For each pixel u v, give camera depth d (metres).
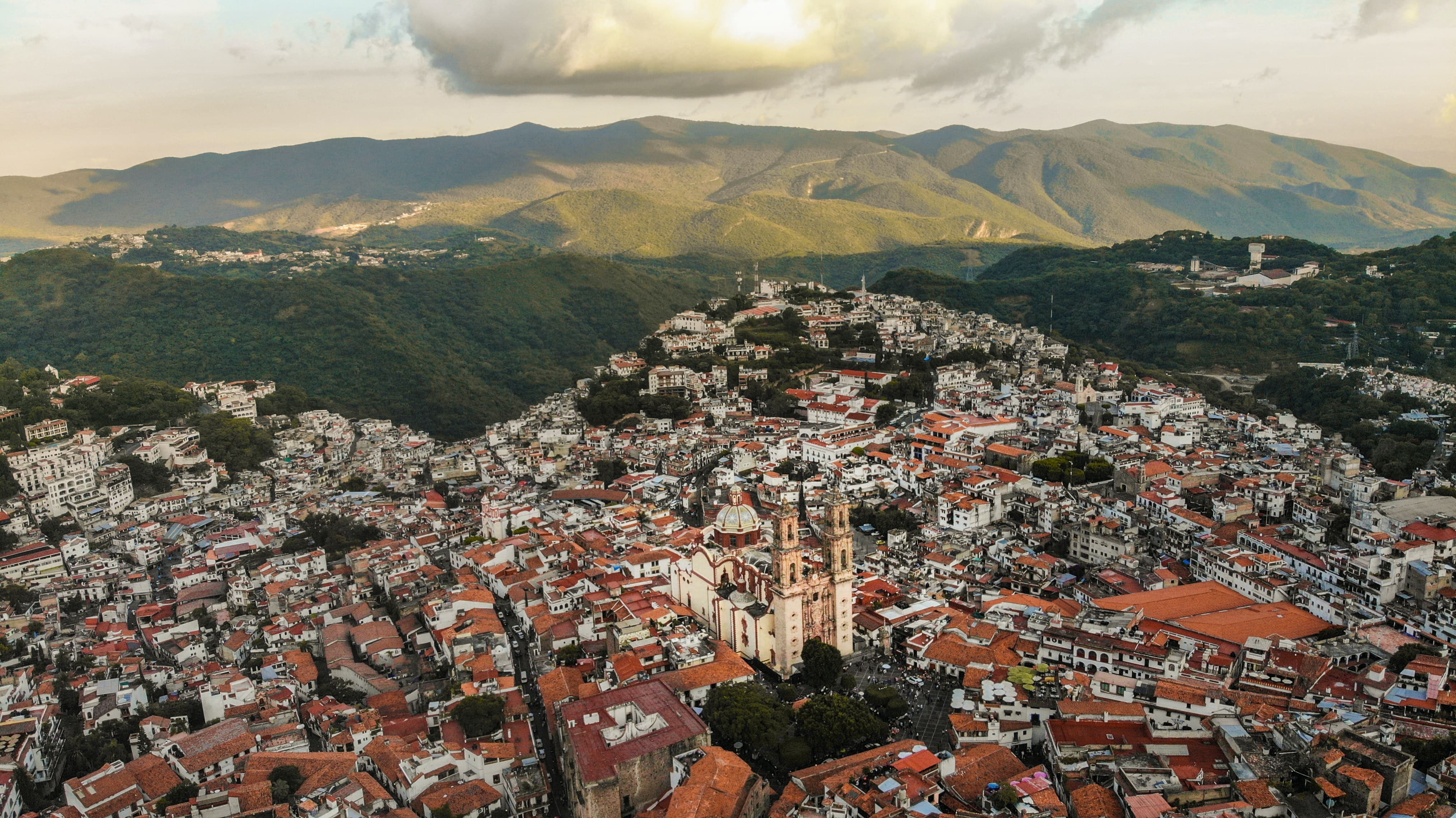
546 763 182.25
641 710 172.12
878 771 155.50
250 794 162.62
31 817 159.00
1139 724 165.12
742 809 146.75
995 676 188.38
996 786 147.75
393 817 154.75
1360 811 134.25
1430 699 159.50
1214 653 184.00
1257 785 139.50
